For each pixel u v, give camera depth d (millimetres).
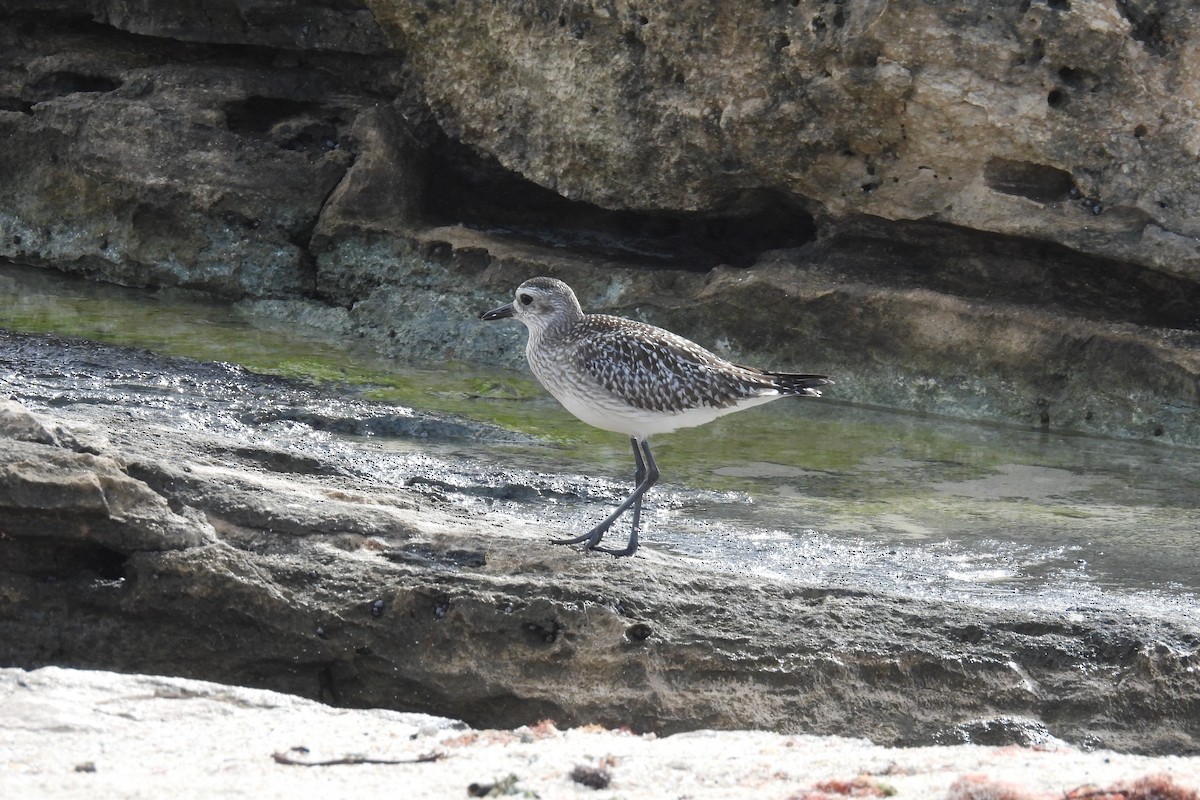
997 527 12570
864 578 11039
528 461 14008
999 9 15820
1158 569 11578
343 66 21406
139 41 22406
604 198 18859
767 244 19406
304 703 7516
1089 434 16219
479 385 17016
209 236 20672
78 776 6000
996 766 6527
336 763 6371
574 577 9219
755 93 17219
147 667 8938
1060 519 12859
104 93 21609
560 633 8766
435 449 14305
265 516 9508
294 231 20547
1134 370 16000
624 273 18578
